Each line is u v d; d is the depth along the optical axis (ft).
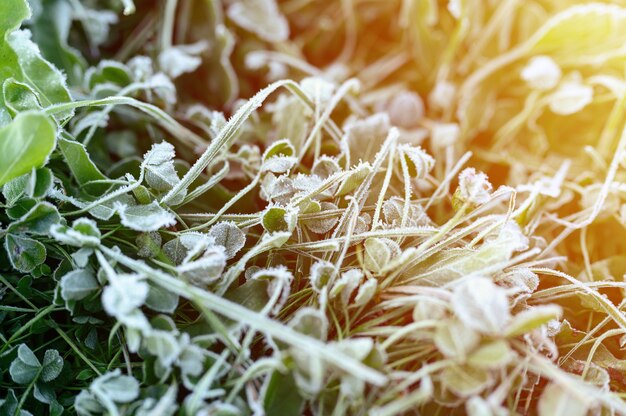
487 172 1.34
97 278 1.07
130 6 1.21
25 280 1.11
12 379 1.09
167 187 1.11
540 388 1.08
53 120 1.10
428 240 1.07
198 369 1.01
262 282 1.07
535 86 1.33
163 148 1.12
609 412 1.04
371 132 1.22
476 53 1.41
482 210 1.17
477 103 1.37
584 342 1.10
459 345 0.97
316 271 1.06
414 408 1.03
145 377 1.04
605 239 1.23
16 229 1.08
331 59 1.50
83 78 1.31
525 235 1.18
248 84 1.43
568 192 1.24
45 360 1.09
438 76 1.41
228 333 1.03
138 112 1.27
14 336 1.09
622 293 1.17
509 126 1.35
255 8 1.43
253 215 1.13
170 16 1.35
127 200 1.11
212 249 1.06
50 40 1.31
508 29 1.40
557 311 0.97
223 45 1.36
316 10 1.50
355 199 1.10
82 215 1.14
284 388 1.02
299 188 1.12
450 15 1.43
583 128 1.35
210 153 1.12
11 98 1.10
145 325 1.00
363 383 0.98
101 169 1.24
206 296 1.01
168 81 1.25
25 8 1.12
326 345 1.00
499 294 0.98
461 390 0.97
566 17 1.32
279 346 1.02
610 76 1.34
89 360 1.09
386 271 1.06
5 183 1.08
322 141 1.26
